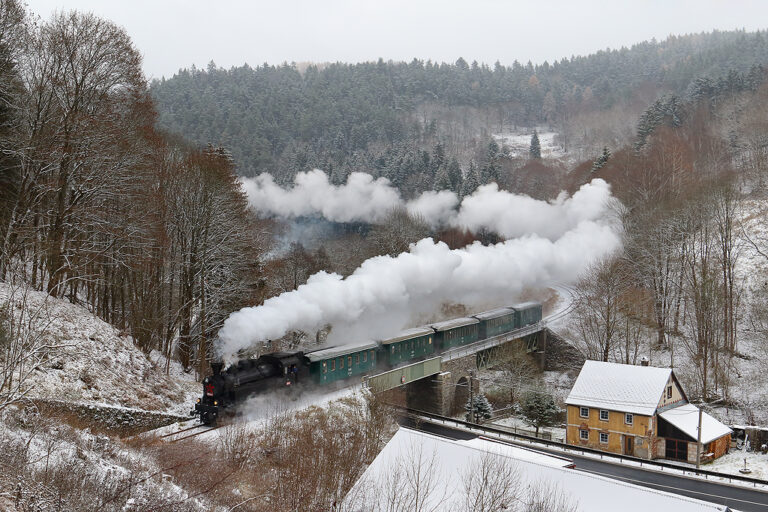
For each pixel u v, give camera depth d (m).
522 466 23.11
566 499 21.12
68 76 34.56
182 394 35.84
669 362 56.22
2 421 19.50
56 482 16.31
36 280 35.00
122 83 37.25
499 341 57.41
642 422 41.53
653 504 20.67
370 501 21.70
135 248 39.62
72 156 33.66
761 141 85.06
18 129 34.94
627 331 55.56
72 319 32.50
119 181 37.31
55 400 24.56
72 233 36.50
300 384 36.16
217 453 26.27
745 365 52.72
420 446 24.53
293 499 22.66
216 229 44.22
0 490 15.09
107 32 35.91
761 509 30.34
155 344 42.31
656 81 193.12
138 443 25.41
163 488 19.78
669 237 59.91
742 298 58.69
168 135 61.25
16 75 33.91
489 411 50.38
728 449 42.06
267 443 27.91
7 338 20.20
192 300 42.34
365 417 35.22
